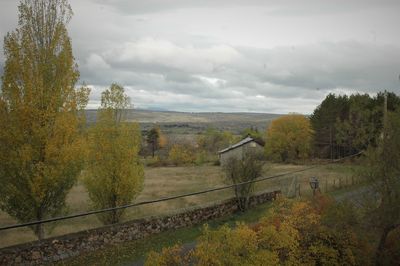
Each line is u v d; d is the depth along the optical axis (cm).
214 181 4334
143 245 1750
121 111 2050
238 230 1242
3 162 1542
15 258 1376
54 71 1622
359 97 5516
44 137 1552
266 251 1230
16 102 1529
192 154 7212
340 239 1491
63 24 1645
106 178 1953
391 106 5000
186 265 1184
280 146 5838
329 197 1772
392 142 1527
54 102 1560
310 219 1500
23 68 1551
